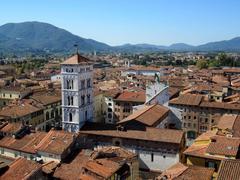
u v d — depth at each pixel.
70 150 96.75
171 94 184.75
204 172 67.81
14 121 146.25
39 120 164.75
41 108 164.75
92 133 117.75
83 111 124.56
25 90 198.25
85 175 81.31
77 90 120.12
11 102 178.88
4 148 104.69
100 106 186.50
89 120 129.38
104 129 119.00
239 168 59.91
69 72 120.31
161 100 159.00
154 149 109.38
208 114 160.12
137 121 117.75
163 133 110.88
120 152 97.62
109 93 190.00
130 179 89.62
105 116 189.12
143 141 110.75
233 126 105.38
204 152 79.56
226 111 156.62
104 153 94.00
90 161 86.38
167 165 108.06
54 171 85.25
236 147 77.69
